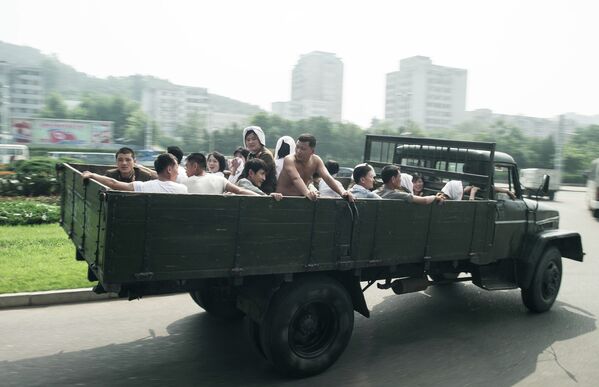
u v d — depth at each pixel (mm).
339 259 4656
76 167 6562
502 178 6723
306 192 4652
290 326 4465
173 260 3783
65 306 6359
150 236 3674
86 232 4371
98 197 3814
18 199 14102
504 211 6422
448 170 6859
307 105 170125
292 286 4512
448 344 5613
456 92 153500
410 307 7047
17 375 4438
